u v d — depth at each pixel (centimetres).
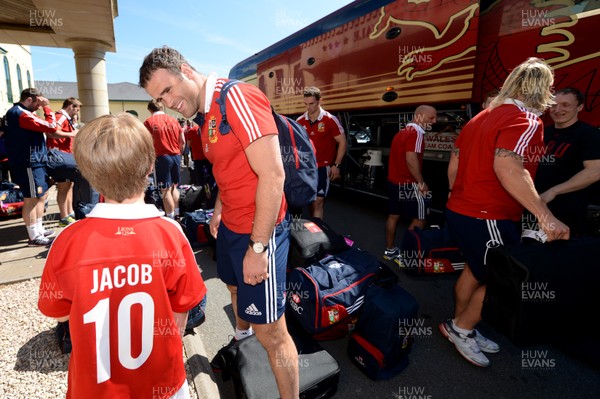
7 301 291
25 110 384
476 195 207
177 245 111
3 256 383
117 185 102
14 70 1469
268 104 145
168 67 135
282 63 771
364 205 670
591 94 291
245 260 143
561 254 178
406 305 220
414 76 442
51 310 102
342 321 227
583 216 256
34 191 405
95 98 935
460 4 378
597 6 283
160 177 469
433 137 471
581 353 230
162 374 111
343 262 257
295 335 227
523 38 334
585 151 241
